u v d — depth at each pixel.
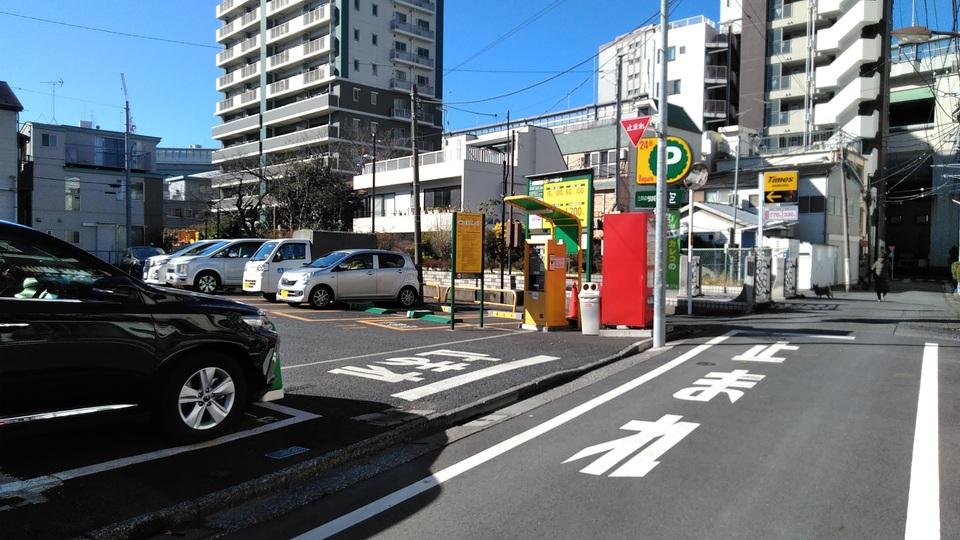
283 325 12.86
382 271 17.05
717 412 6.56
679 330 13.21
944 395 7.25
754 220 32.91
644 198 15.96
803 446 5.37
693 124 43.06
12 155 36.84
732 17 55.84
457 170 37.34
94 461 4.78
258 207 43.34
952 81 47.06
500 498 4.34
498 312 15.91
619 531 3.76
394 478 4.82
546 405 7.10
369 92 60.81
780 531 3.73
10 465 4.66
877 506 4.09
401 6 63.66
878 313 17.34
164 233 49.91
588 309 12.54
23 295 4.66
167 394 5.05
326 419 6.11
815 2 47.22
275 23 67.12
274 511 4.19
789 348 10.84
